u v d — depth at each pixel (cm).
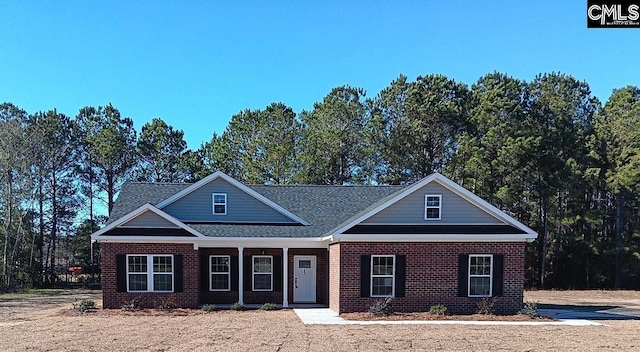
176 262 2094
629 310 2350
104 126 4575
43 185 4444
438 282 1981
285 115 4303
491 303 1978
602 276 3978
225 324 1698
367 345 1352
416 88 4166
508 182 3919
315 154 4116
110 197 4597
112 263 2069
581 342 1432
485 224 2030
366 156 4109
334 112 4184
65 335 1491
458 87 4388
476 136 4162
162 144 4547
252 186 2642
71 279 4619
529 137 3722
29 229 4172
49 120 4391
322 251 2348
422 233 1989
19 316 2078
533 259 4181
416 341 1412
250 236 2152
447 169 4047
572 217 3956
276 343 1370
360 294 1964
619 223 4072
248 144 4394
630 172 3766
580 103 4491
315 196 2614
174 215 2309
